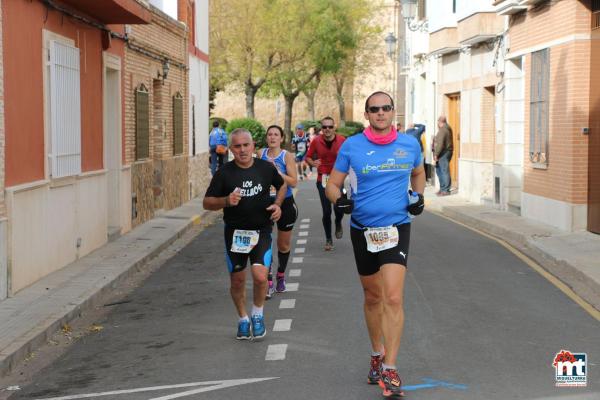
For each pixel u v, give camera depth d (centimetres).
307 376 749
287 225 1130
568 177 1752
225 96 7512
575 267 1281
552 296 1117
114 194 1762
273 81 5703
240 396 696
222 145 3391
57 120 1323
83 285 1198
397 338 679
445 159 2792
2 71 1095
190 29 2753
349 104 7788
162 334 948
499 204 2284
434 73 3191
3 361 807
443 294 1119
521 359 796
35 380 792
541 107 1939
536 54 1981
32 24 1221
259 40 5309
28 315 1002
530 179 2014
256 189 884
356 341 873
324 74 6097
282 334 912
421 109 3588
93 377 788
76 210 1436
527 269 1339
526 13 2055
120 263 1398
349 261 1416
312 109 6725
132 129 1909
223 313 1048
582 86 1730
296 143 3784
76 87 1425
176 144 2461
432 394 686
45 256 1270
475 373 748
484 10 2330
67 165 1370
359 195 709
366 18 6331
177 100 2470
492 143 2492
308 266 1370
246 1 5300
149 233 1817
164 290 1230
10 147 1130
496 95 2341
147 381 759
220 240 1820
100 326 1009
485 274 1285
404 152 704
